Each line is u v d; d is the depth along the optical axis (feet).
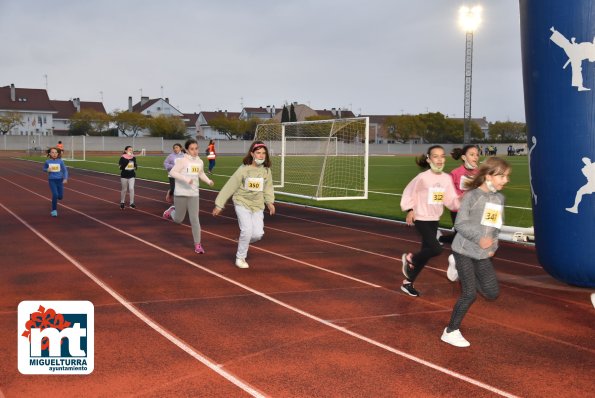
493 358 17.57
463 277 18.63
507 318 21.72
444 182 23.43
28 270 28.53
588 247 23.70
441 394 14.98
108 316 21.17
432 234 23.54
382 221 48.57
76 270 28.63
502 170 17.92
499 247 35.91
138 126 290.76
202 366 16.60
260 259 31.96
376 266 30.45
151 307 22.39
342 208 57.31
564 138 23.62
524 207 59.93
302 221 48.49
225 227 44.37
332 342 18.75
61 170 49.85
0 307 22.07
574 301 24.06
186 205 33.55
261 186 28.91
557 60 23.45
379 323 20.84
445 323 20.98
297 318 21.25
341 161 141.90
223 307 22.52
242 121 316.60
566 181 23.80
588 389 15.43
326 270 29.35
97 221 46.85
